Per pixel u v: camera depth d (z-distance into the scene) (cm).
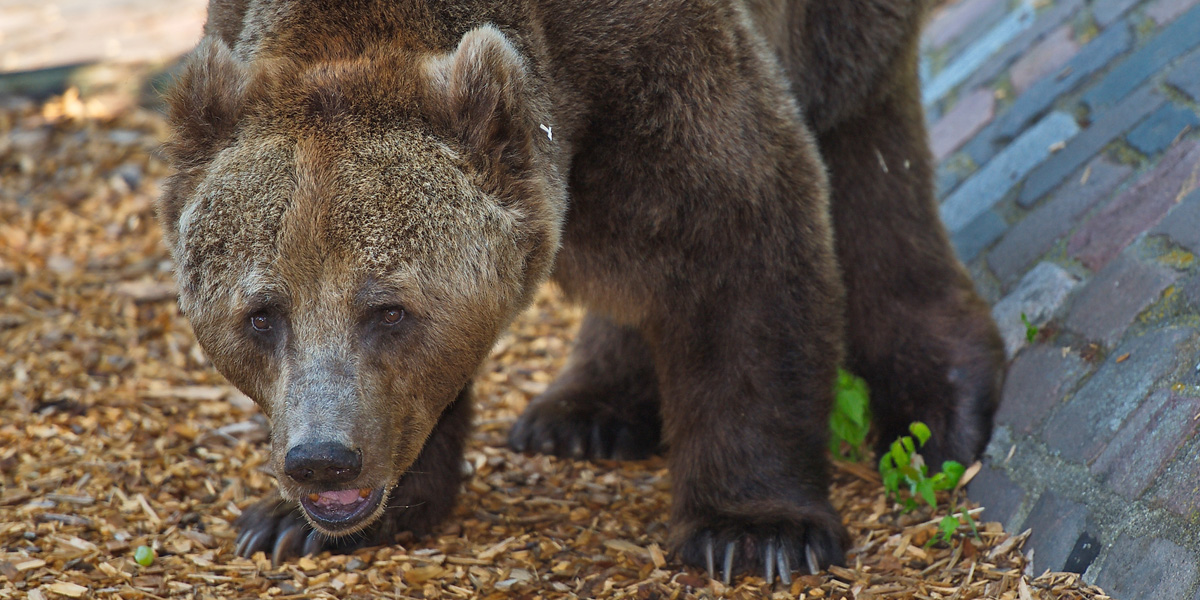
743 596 768
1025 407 883
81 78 1945
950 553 798
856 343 973
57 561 798
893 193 953
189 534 850
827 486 845
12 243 1450
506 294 668
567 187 744
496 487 953
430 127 656
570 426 1026
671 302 782
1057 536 754
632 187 740
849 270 961
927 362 944
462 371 667
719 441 809
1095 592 698
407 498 848
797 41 924
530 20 723
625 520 889
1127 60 1138
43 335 1216
